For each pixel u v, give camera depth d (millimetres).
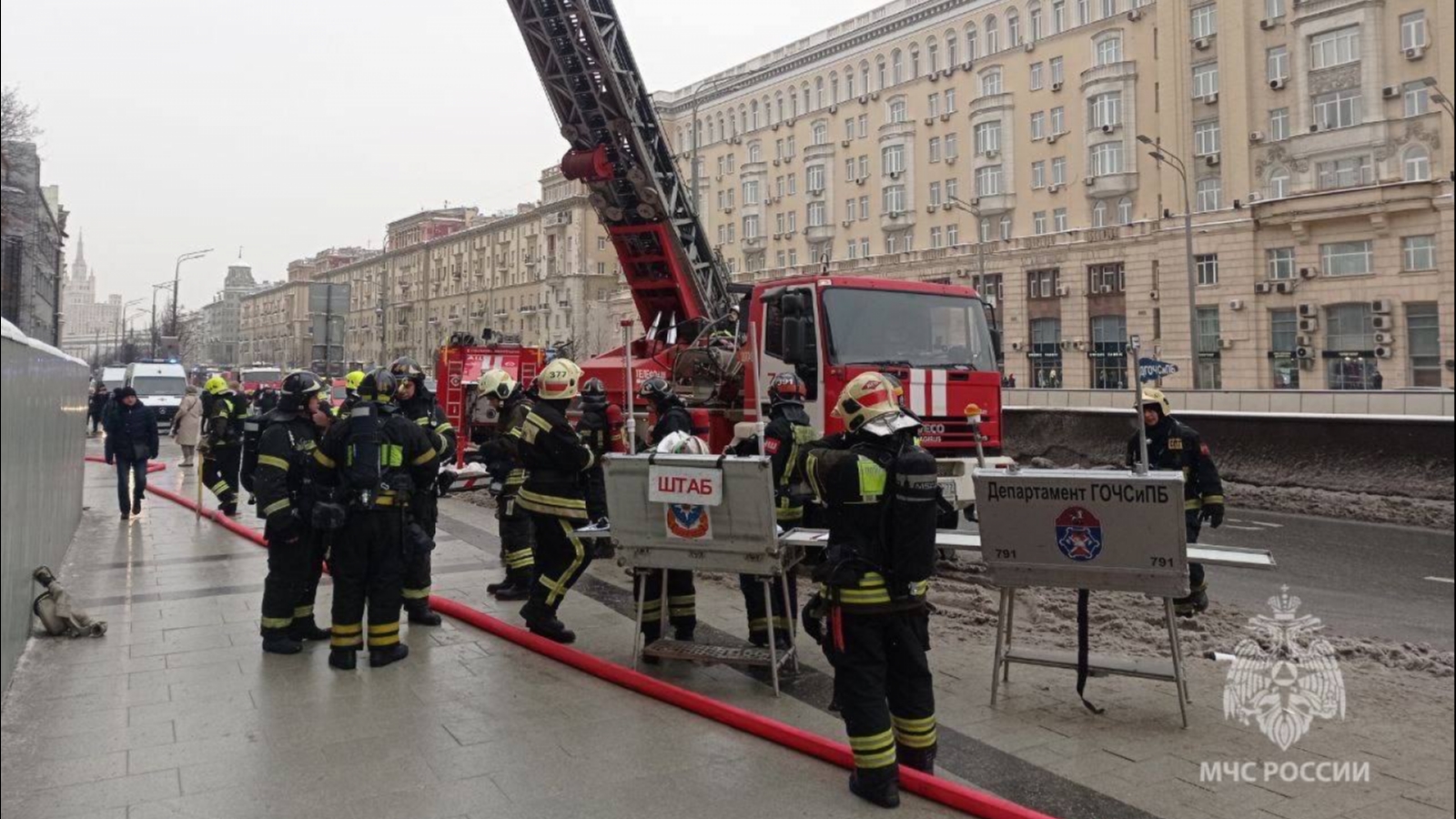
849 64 52969
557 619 6449
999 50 45281
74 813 3623
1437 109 31797
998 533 4762
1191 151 37938
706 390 10281
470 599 7410
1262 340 35750
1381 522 11930
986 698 5047
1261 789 3877
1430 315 31828
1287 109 35406
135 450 11922
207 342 157125
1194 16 37844
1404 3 32531
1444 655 5746
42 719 4660
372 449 5535
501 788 3883
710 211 63156
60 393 7836
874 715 3760
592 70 10961
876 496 3836
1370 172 33219
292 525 5777
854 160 53094
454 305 86312
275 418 5902
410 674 5457
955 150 47531
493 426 14844
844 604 3832
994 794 3830
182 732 4496
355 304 104750
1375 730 4535
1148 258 39094
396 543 5660
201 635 6293
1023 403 29078
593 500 6586
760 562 4961
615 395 11719
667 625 6230
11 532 5004
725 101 61375
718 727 4613
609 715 4777
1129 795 3826
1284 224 34844
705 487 4949
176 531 10867
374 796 3793
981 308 9547
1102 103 40625
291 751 4266
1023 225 44625
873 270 50969
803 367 8664
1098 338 41344
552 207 71250
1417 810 3670
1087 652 5031
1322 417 14047
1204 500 6492
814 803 3777
